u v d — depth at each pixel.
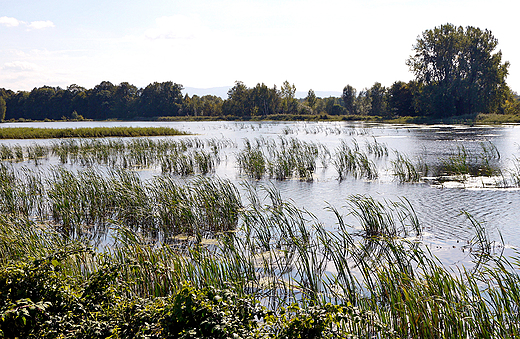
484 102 78.31
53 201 14.55
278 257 9.88
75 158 31.61
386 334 5.23
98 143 37.88
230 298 4.77
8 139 50.69
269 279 8.45
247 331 4.16
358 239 11.05
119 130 56.81
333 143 38.91
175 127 82.56
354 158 24.59
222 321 4.14
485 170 21.56
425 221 12.55
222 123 106.81
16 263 5.29
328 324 4.53
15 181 20.09
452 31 77.81
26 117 177.25
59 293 5.04
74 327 4.67
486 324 5.45
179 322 4.43
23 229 10.06
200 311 4.33
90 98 174.12
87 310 5.00
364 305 6.51
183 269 7.57
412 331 5.63
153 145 36.03
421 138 41.88
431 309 5.65
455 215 13.14
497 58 77.31
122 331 4.51
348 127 68.44
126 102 172.00
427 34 79.19
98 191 15.12
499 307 5.91
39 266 5.20
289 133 57.38
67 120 167.50
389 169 23.23
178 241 11.55
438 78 81.38
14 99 178.50
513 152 27.97
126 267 5.95
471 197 15.66
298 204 15.39
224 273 7.61
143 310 4.79
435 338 5.50
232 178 21.97
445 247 10.12
